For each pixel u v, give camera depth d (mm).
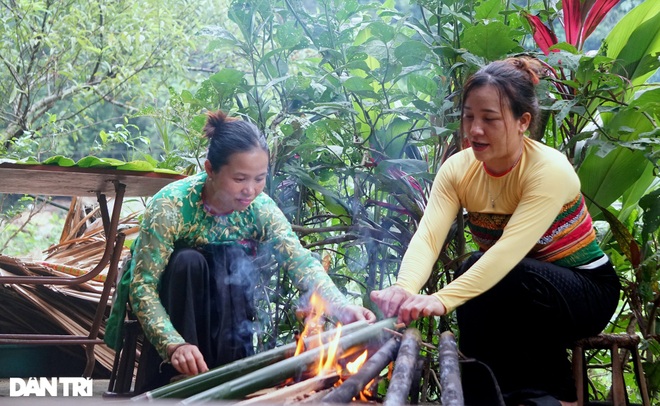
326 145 3096
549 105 2750
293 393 1859
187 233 2475
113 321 2551
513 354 2316
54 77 6328
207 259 2504
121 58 6109
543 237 2354
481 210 2395
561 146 2955
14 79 5961
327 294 2477
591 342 2531
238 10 3223
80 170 2670
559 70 2947
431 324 2764
